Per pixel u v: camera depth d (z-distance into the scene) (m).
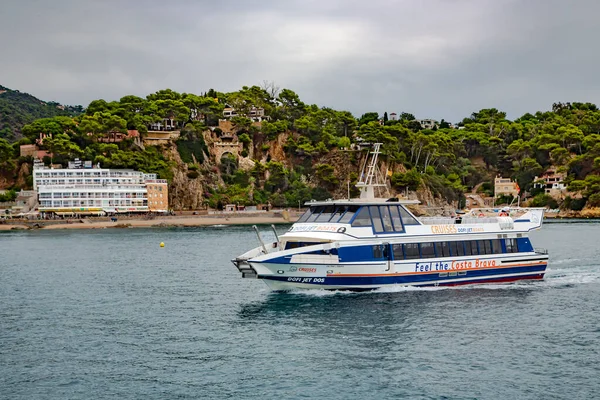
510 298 50.44
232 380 33.31
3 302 54.53
